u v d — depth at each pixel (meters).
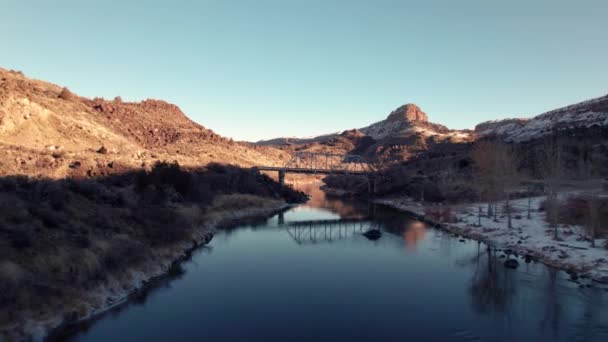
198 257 40.62
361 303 27.39
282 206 95.25
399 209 92.88
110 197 41.53
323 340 21.28
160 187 55.38
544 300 28.06
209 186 80.31
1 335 18.44
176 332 21.95
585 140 107.06
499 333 22.41
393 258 41.69
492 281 32.97
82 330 21.80
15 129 66.94
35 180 35.47
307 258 41.38
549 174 55.34
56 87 149.62
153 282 31.14
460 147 195.00
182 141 141.62
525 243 45.44
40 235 26.30
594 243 40.28
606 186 60.81
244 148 184.12
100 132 93.12
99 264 27.31
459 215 69.62
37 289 21.98
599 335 22.16
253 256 41.91
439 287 31.36
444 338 21.77
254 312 25.36
